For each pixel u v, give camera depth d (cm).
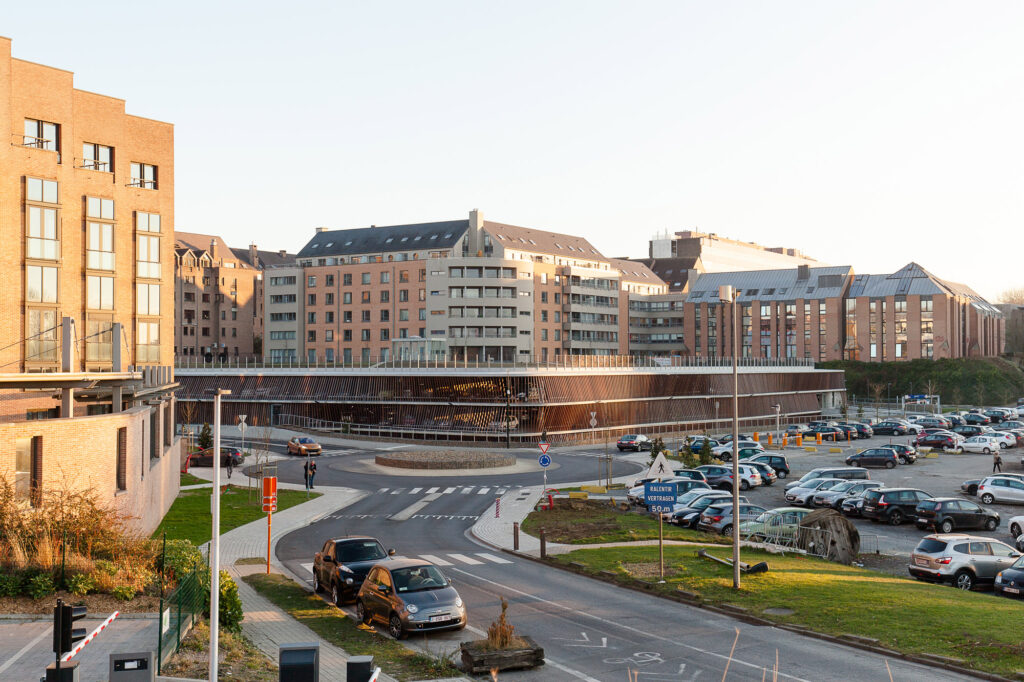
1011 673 1638
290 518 3972
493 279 11188
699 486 4547
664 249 18188
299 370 9275
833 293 14200
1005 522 4150
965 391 12850
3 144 3922
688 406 9919
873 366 13788
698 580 2520
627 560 2883
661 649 1886
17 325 3975
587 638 1980
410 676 1678
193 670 1534
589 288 13112
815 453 7431
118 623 1753
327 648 1870
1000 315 16000
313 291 12375
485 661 1703
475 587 2553
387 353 11681
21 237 3997
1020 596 2441
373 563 2364
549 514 4112
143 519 3225
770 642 1936
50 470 2334
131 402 3756
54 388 2959
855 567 2952
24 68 4044
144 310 4556
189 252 14075
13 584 1844
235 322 14650
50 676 1133
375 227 13338
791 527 3353
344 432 8575
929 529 3912
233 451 6228
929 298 13612
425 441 8238
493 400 8088
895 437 8938
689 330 15100
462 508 4372
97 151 4409
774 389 11250
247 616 2177
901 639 1891
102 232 4362
